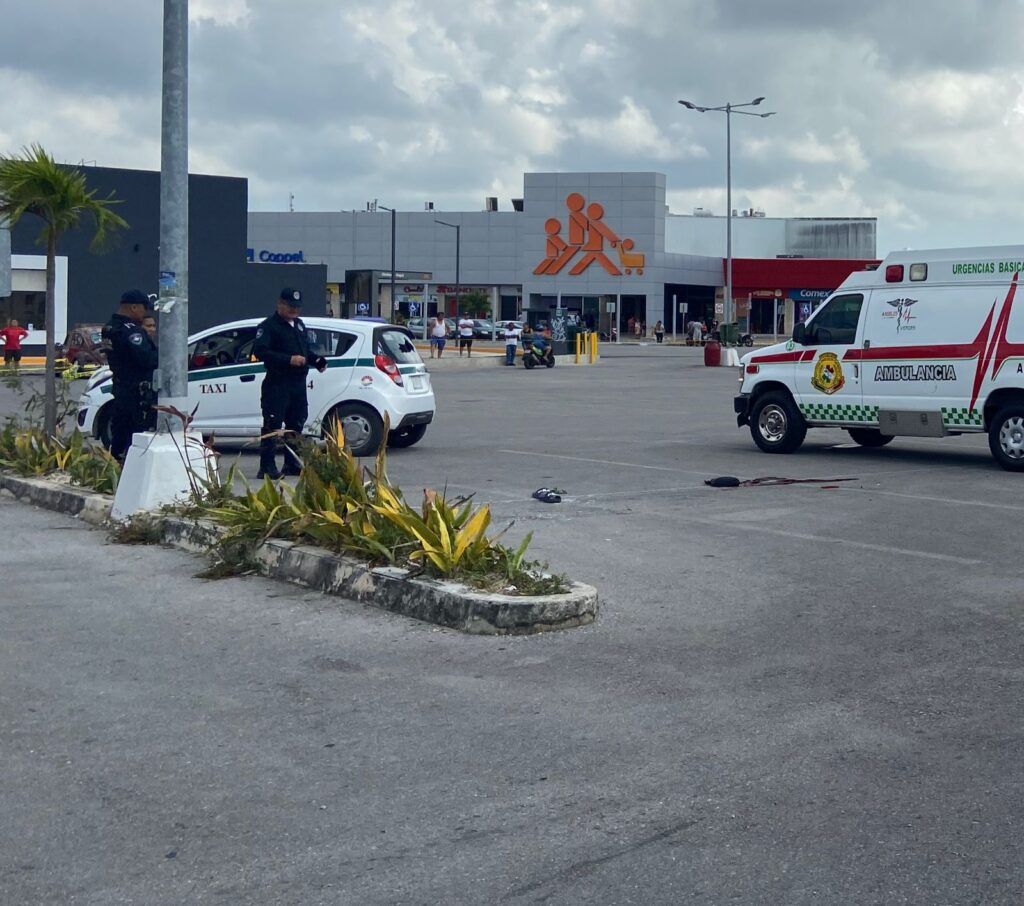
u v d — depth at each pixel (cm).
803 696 658
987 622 807
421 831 496
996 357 1546
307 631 792
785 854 472
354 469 949
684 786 539
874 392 1659
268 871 462
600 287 8300
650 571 957
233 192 5188
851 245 9550
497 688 675
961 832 490
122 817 511
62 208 1391
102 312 4844
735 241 9594
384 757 577
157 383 1145
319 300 5434
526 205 8350
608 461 1675
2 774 558
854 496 1347
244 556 952
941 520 1193
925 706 641
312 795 533
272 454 1377
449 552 838
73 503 1219
